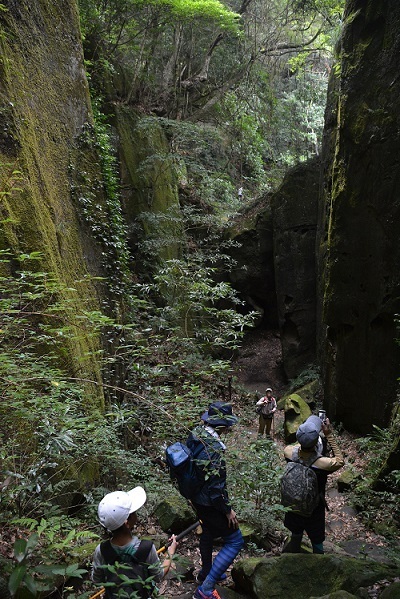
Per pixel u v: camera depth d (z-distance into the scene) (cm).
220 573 422
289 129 2659
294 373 1728
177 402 535
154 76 2094
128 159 1669
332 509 845
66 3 1009
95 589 386
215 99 2217
